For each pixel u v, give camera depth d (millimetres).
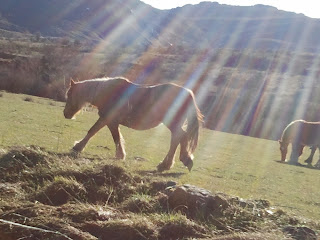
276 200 9273
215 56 72375
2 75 41688
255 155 20453
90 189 6676
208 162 14945
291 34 164125
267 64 69625
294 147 20625
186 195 6254
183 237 5250
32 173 7148
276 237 5188
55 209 5535
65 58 51594
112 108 11219
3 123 16797
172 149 10773
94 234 5090
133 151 14875
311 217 7746
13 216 5203
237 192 9336
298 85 51375
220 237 5145
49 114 24031
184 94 10656
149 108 10891
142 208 6156
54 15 138250
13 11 135875
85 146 12414
